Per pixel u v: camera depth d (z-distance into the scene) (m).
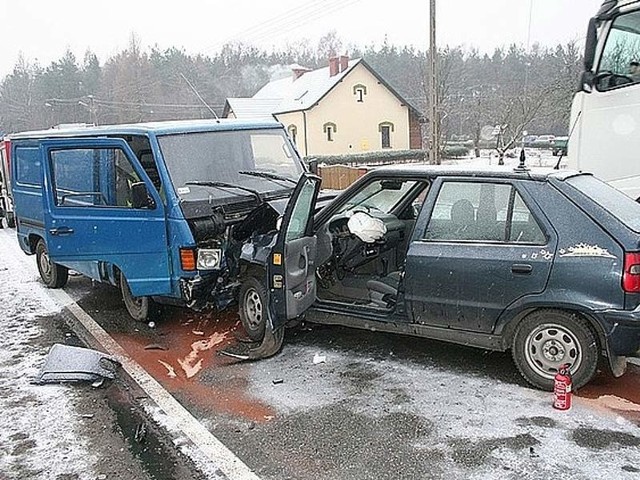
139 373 5.48
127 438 4.26
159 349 6.11
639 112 6.88
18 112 69.19
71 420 4.57
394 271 6.24
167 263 6.13
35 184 8.73
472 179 5.01
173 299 6.36
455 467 3.68
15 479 3.79
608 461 3.67
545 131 29.78
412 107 45.97
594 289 4.37
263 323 5.93
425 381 4.96
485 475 3.58
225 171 6.69
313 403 4.66
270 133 7.44
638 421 4.16
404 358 5.50
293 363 5.51
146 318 6.91
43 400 4.94
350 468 3.73
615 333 4.33
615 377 4.87
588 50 7.19
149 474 3.78
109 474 3.80
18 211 9.34
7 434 4.38
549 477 3.53
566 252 4.48
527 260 4.59
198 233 5.95
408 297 5.16
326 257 5.93
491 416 4.31
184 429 4.35
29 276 10.09
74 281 9.55
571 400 4.49
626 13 6.86
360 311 5.55
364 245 6.02
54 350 5.65
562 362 4.59
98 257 6.63
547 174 4.79
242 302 6.17
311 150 42.47
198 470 3.80
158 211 6.10
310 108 41.84
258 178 6.89
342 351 5.75
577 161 7.54
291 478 3.66
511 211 4.78
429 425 4.22
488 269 4.73
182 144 6.52
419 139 47.03
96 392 5.08
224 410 4.64
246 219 6.11
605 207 4.55
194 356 5.86
